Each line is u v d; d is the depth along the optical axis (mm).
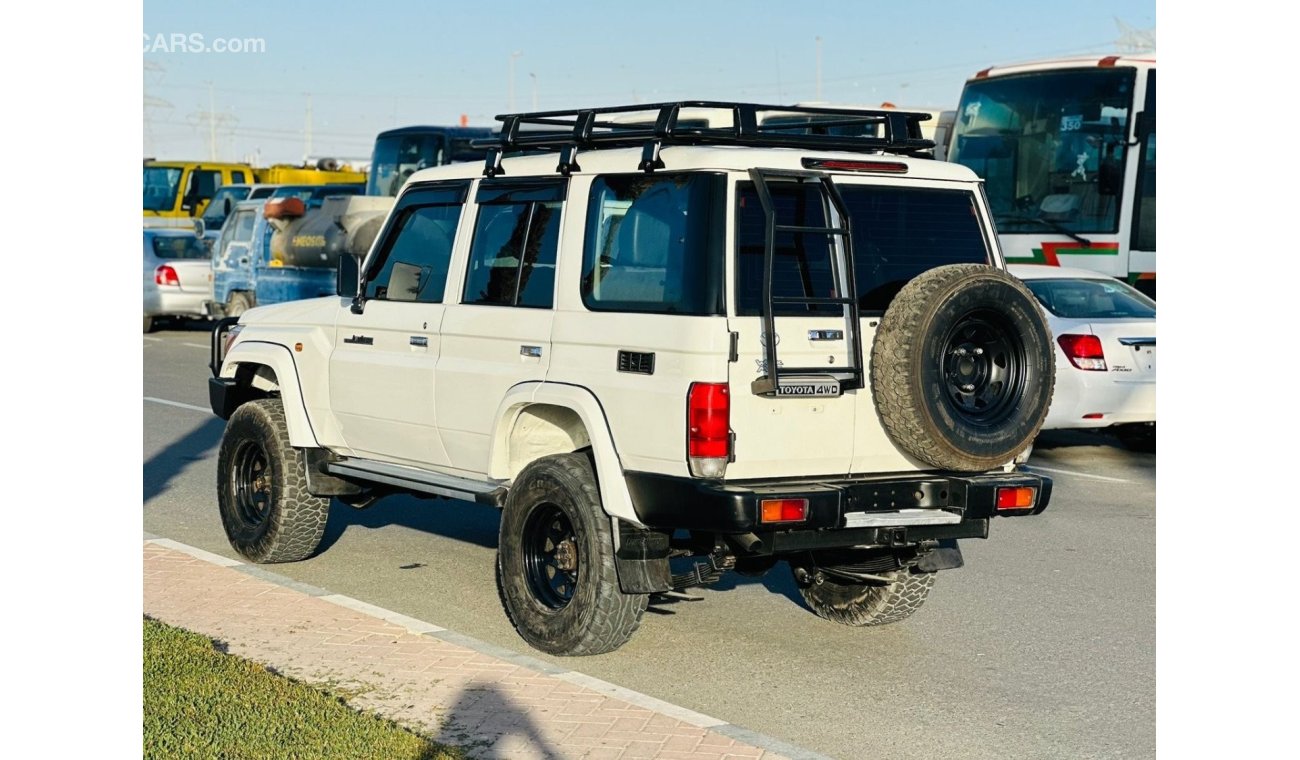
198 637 6832
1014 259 19078
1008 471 7016
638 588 6734
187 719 5676
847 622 7863
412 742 5473
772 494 6246
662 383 6465
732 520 6207
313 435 8773
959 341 6582
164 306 27812
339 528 10445
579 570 6914
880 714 6402
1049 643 7562
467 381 7582
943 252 6992
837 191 6648
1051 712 6445
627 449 6656
